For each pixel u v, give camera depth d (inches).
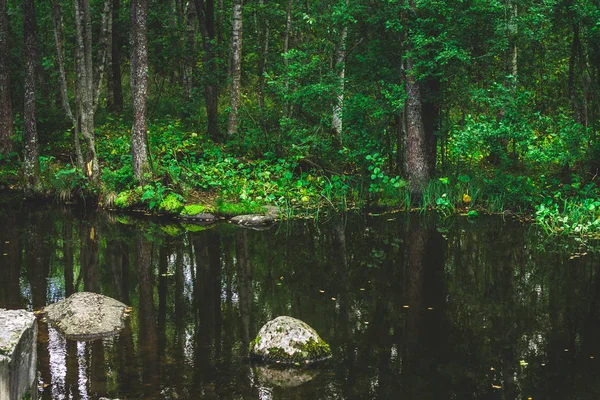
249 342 291.7
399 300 357.4
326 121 695.1
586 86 641.0
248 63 968.9
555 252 462.3
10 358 172.6
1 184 721.6
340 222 577.6
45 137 783.1
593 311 336.8
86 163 650.8
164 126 832.3
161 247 482.9
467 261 440.5
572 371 263.1
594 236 509.4
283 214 605.6
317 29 769.6
